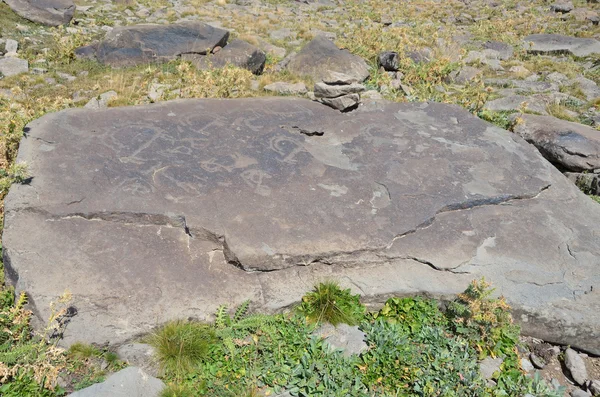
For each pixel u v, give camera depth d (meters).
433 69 9.51
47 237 4.59
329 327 4.13
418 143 6.48
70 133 6.04
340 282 4.53
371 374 3.76
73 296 4.09
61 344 3.80
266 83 9.11
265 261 4.51
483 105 8.32
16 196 4.94
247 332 4.03
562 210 5.60
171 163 5.68
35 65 9.38
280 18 14.66
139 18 13.36
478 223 5.25
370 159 6.08
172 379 3.70
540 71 10.73
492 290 4.21
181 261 4.52
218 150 6.01
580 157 6.74
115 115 6.55
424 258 4.76
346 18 15.37
